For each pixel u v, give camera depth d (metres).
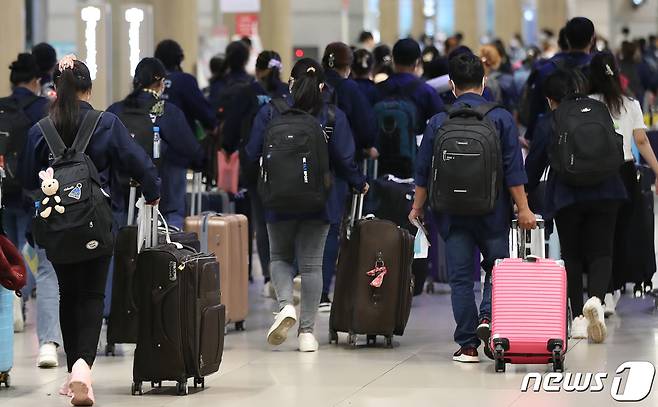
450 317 19.30
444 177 14.54
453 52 18.42
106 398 13.54
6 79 28.59
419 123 20.03
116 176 13.94
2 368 14.17
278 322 15.84
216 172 22.72
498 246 15.05
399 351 16.33
